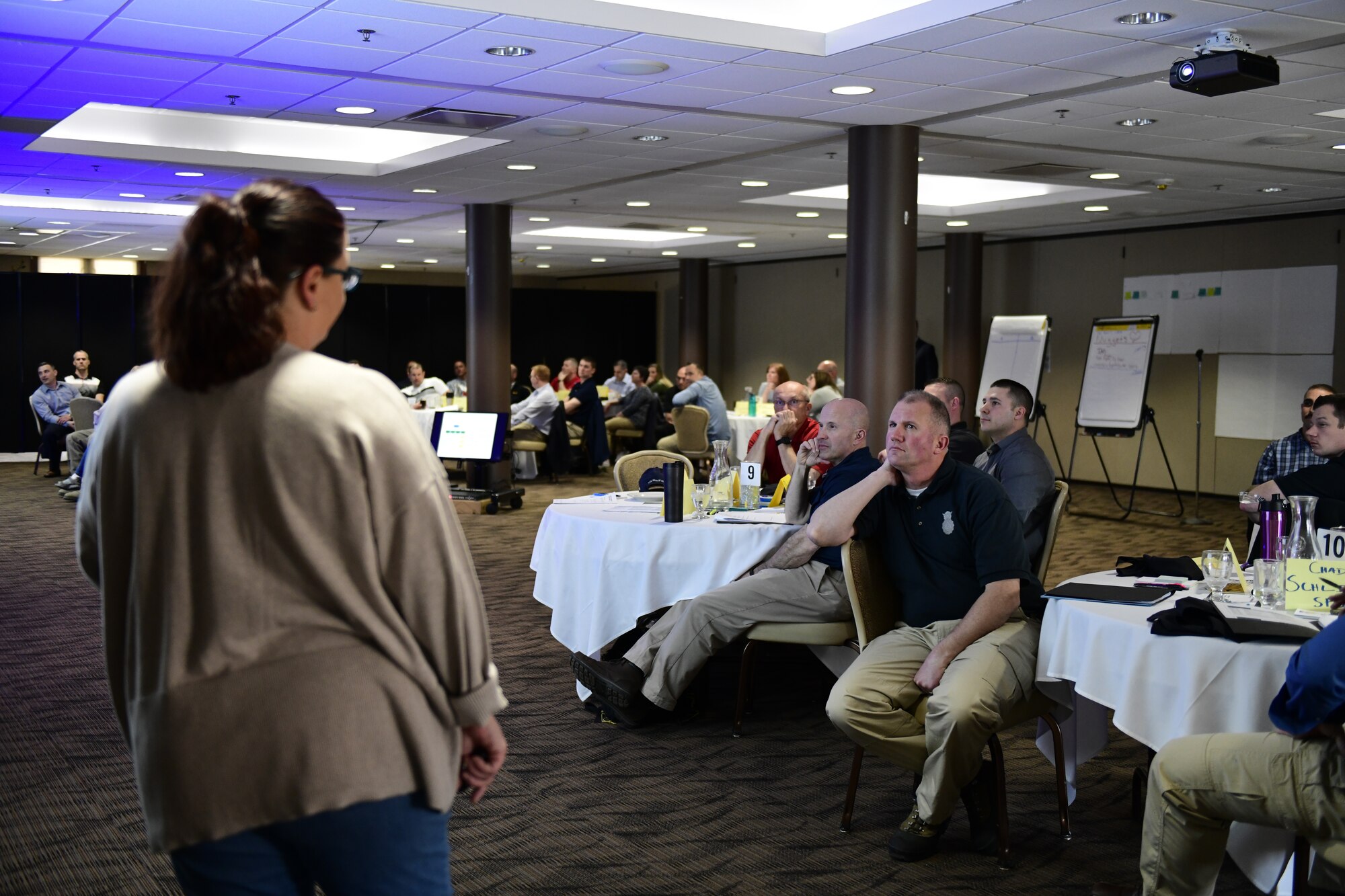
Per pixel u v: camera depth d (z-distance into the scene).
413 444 1.33
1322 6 4.59
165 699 1.28
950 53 5.34
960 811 3.43
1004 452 4.13
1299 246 10.90
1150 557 3.34
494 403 10.90
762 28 5.21
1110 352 10.86
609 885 2.90
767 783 3.64
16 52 5.38
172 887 2.88
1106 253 12.62
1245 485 11.42
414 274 19.72
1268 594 2.88
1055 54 5.35
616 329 19.75
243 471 1.27
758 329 17.67
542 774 3.71
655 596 4.14
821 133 7.31
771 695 4.63
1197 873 2.43
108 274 15.54
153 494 1.28
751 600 3.95
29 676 4.89
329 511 1.28
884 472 3.32
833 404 4.05
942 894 2.85
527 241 14.94
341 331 17.97
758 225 12.95
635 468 5.65
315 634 1.29
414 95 6.30
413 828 1.36
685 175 9.07
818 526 3.40
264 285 1.27
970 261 12.98
